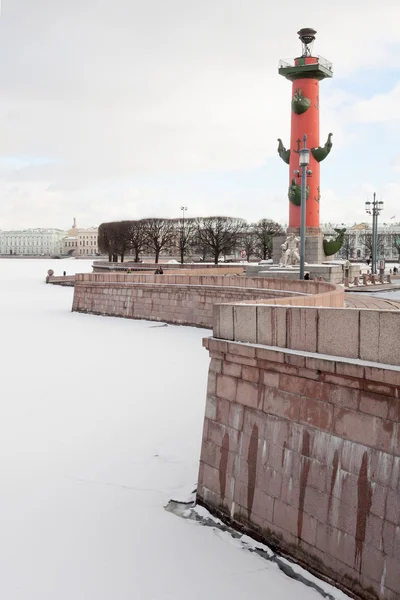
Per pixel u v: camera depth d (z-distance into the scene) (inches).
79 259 7760.8
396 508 339.9
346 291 1691.7
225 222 4249.5
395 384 336.8
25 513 482.6
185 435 653.3
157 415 725.3
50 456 599.5
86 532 453.1
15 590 386.0
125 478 546.0
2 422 707.4
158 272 2253.9
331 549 376.8
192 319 1518.2
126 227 4202.8
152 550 427.2
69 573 403.2
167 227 4202.8
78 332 1427.2
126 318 1710.1
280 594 374.3
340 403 377.7
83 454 603.8
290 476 410.0
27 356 1109.7
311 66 2100.1
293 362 402.3
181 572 401.7
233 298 1400.1
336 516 374.9
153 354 1120.2
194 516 475.2
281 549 413.7
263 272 2014.0
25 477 550.3
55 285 3152.1
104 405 772.0
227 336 478.3
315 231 2162.9
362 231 6727.4
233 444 461.4
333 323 389.1
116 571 403.5
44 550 430.3
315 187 2160.4
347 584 365.4
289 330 422.9
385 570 343.0
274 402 426.9
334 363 372.2
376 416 354.9
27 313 1857.8
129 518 472.7
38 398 811.4
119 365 1018.1
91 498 508.4
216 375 481.7
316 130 2165.4
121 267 3304.6
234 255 5201.8
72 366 1014.4
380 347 358.6
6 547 434.3
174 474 553.0
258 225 4626.0
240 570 400.8
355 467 365.4
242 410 455.2
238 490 453.4
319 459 389.4
